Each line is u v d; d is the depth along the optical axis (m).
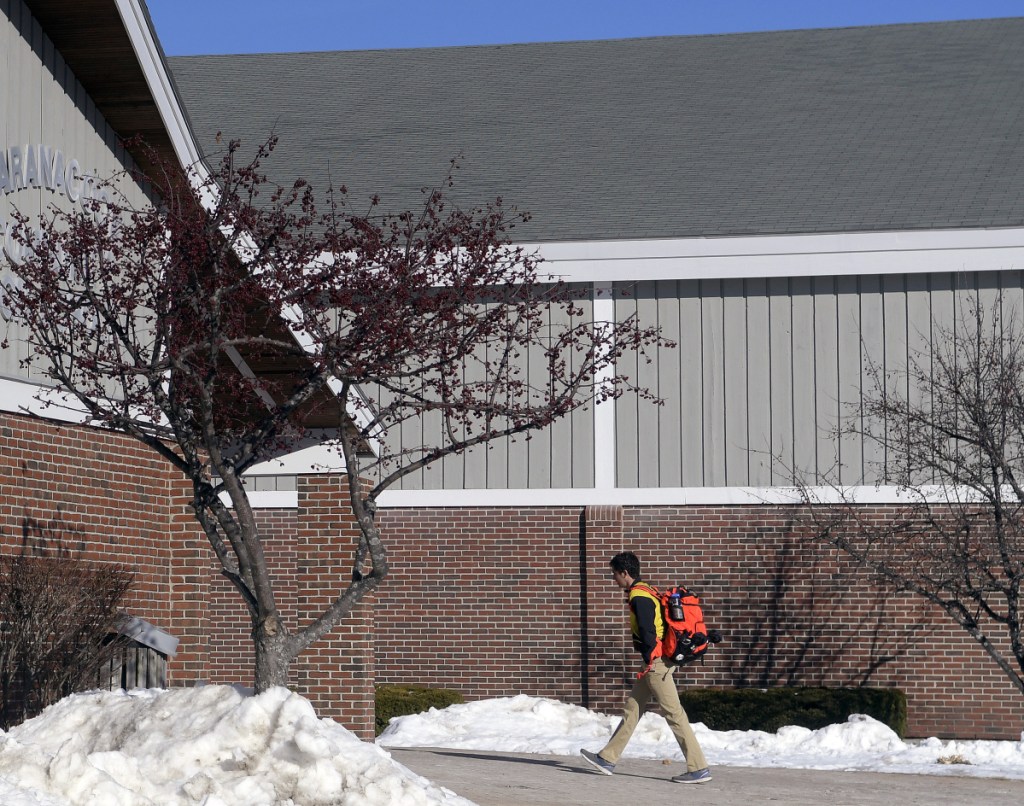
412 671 45.69
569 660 45.03
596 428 45.41
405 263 23.73
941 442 39.56
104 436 31.36
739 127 52.50
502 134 53.28
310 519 36.31
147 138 32.62
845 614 43.91
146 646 31.94
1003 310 43.69
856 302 44.69
